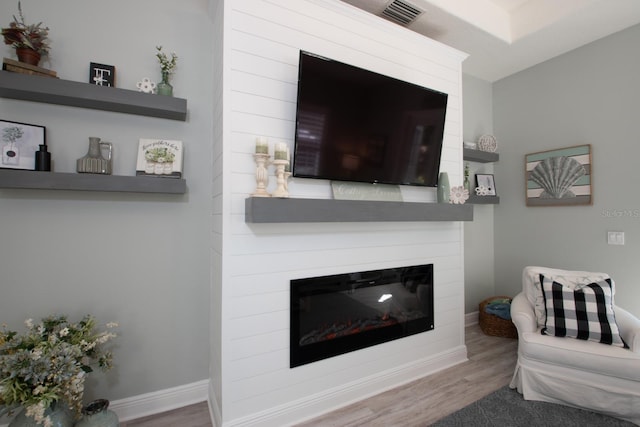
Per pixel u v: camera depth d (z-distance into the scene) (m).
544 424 1.80
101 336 1.65
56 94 1.60
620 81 2.67
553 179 3.12
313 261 1.98
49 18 1.75
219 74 1.88
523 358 2.10
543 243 3.23
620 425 1.77
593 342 1.96
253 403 1.75
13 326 1.68
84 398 1.82
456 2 2.47
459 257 2.69
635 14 2.43
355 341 2.10
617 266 2.69
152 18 2.00
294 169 1.85
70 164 1.78
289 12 1.91
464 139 3.47
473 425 1.80
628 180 2.62
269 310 1.81
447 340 2.58
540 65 3.26
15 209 1.69
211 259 2.15
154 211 2.00
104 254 1.87
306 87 1.82
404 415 1.91
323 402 1.96
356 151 2.06
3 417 1.68
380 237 2.26
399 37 2.35
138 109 1.84
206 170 2.14
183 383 2.07
